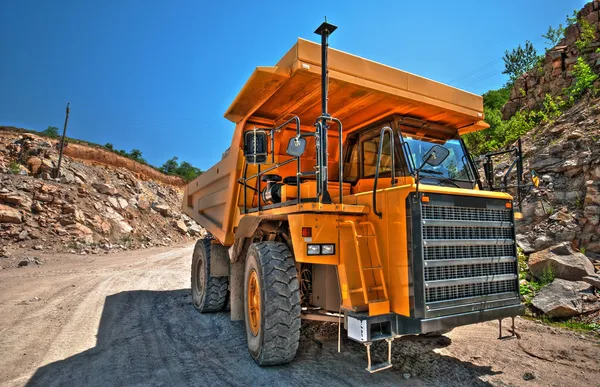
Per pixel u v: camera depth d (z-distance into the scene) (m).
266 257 3.89
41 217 17.59
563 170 8.08
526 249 7.16
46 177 22.34
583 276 5.80
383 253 3.40
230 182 5.59
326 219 3.49
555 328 4.95
